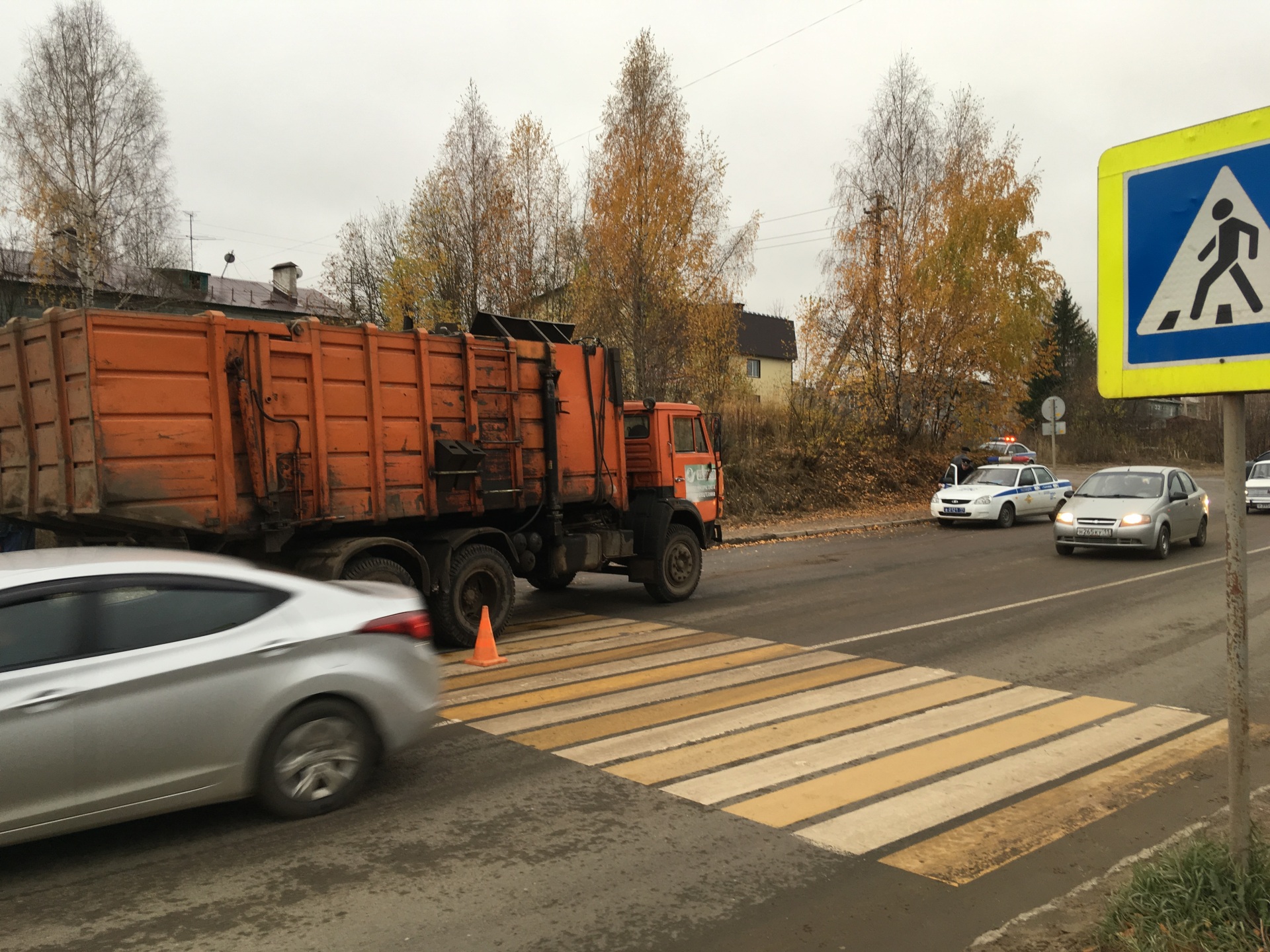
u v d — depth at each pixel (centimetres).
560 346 1038
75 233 2764
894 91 2905
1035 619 1013
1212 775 516
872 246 2884
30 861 412
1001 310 2938
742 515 2286
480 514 929
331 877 395
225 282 4381
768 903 370
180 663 419
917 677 754
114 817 405
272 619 452
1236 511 307
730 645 892
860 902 371
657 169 2533
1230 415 303
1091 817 457
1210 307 294
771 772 526
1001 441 3772
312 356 777
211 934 345
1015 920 354
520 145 2653
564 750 568
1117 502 1575
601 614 1097
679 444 1207
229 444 718
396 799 487
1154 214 307
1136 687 720
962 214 2867
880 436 2948
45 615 399
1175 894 316
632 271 2538
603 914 361
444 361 896
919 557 1642
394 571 820
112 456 659
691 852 420
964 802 479
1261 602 1105
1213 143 292
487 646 808
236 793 439
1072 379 6938
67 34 2841
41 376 690
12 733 379
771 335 6069
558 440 1022
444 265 2641
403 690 488
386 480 838
